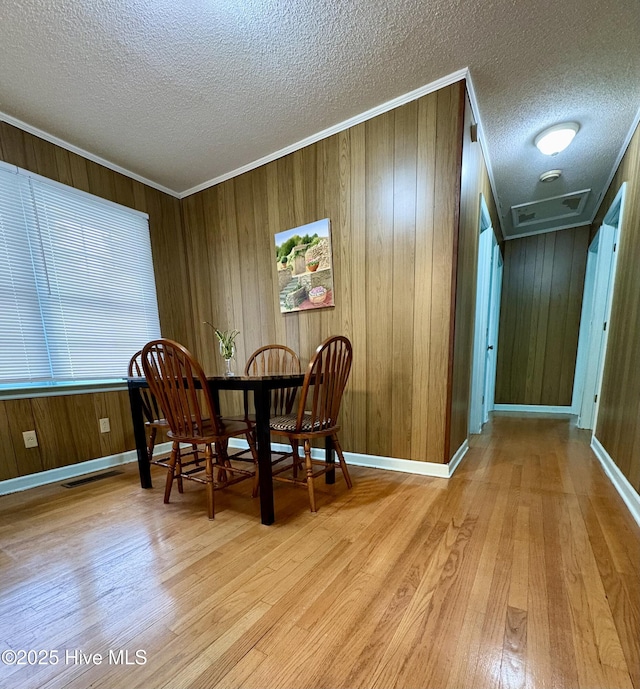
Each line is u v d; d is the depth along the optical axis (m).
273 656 0.79
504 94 1.81
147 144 2.22
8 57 1.49
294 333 2.39
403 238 1.88
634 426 1.59
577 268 3.91
